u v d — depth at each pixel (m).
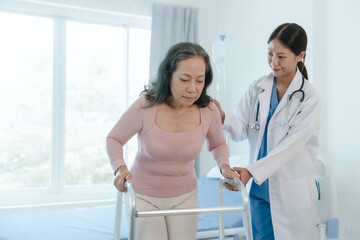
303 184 1.45
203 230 1.58
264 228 1.52
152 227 1.12
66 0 2.83
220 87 3.28
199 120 1.20
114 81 3.16
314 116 1.39
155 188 1.18
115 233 1.19
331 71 2.19
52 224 1.85
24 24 2.85
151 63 2.98
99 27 3.10
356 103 2.02
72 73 3.02
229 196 2.17
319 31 2.27
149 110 1.14
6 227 1.80
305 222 1.45
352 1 2.04
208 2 3.38
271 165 1.33
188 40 3.14
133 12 3.03
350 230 2.06
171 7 3.05
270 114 1.51
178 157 1.15
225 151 1.29
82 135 3.06
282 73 1.42
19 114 2.85
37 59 2.89
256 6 2.81
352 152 2.05
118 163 1.11
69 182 3.02
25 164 2.87
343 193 2.11
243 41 2.99
